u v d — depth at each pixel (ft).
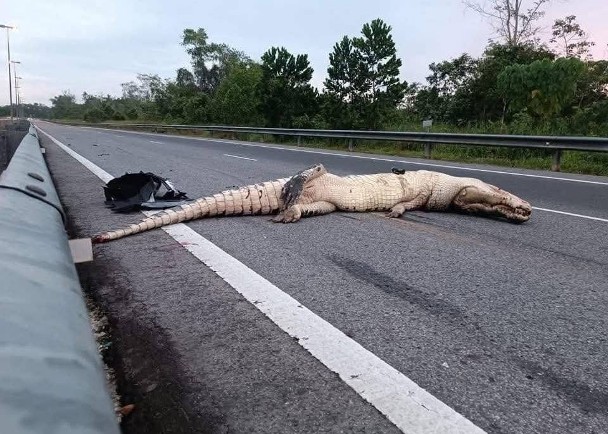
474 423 7.12
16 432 3.22
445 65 89.86
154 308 11.00
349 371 8.42
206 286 12.28
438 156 51.34
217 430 6.95
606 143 35.81
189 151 58.54
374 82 79.36
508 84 70.28
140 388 7.97
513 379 8.30
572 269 14.25
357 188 21.53
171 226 18.30
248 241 16.43
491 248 16.34
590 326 10.39
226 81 146.00
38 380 3.87
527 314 10.94
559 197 27.40
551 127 57.00
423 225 19.54
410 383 8.09
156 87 219.82
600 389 8.07
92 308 11.08
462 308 11.19
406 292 12.11
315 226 18.85
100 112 293.43
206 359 8.81
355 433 6.88
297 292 11.93
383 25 78.18
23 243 7.00
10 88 171.22
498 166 42.75
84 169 36.55
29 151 24.70
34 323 4.71
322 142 76.48
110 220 19.52
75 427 3.58
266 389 7.90
